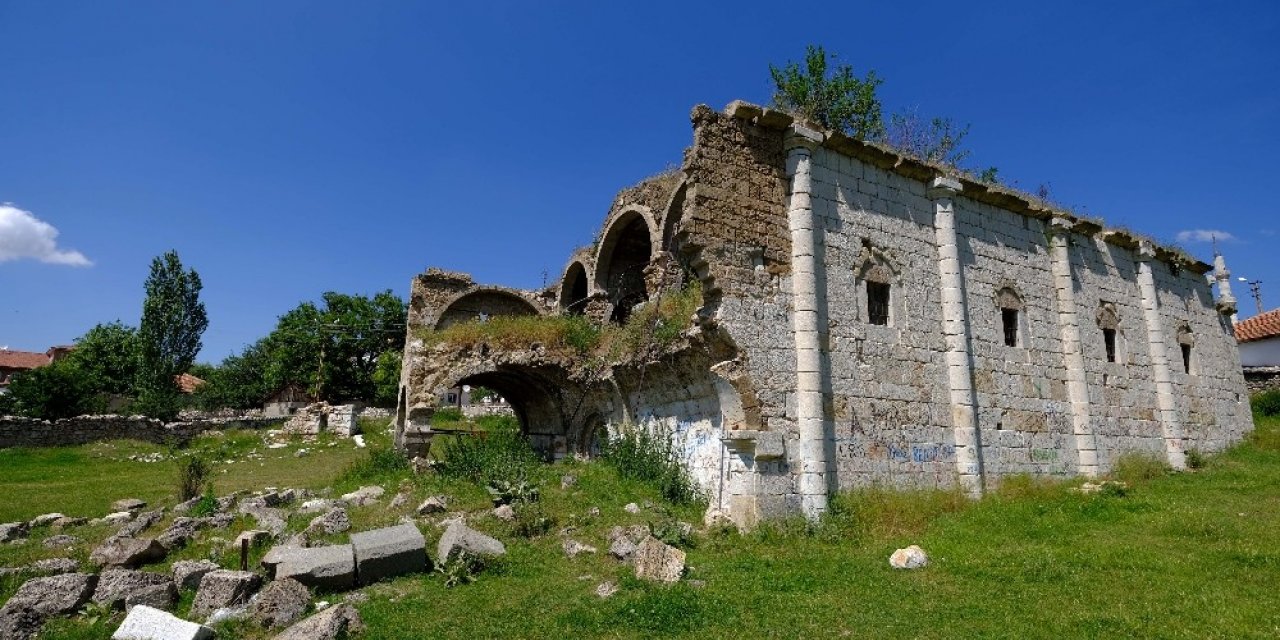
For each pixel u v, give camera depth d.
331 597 9.84
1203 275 27.28
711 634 8.15
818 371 14.89
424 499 15.90
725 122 15.35
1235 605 8.61
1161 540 12.41
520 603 9.41
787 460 14.35
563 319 24.31
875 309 16.78
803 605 9.15
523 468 18.61
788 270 15.45
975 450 16.91
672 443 17.92
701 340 14.96
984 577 10.41
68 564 11.49
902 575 10.73
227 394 66.56
